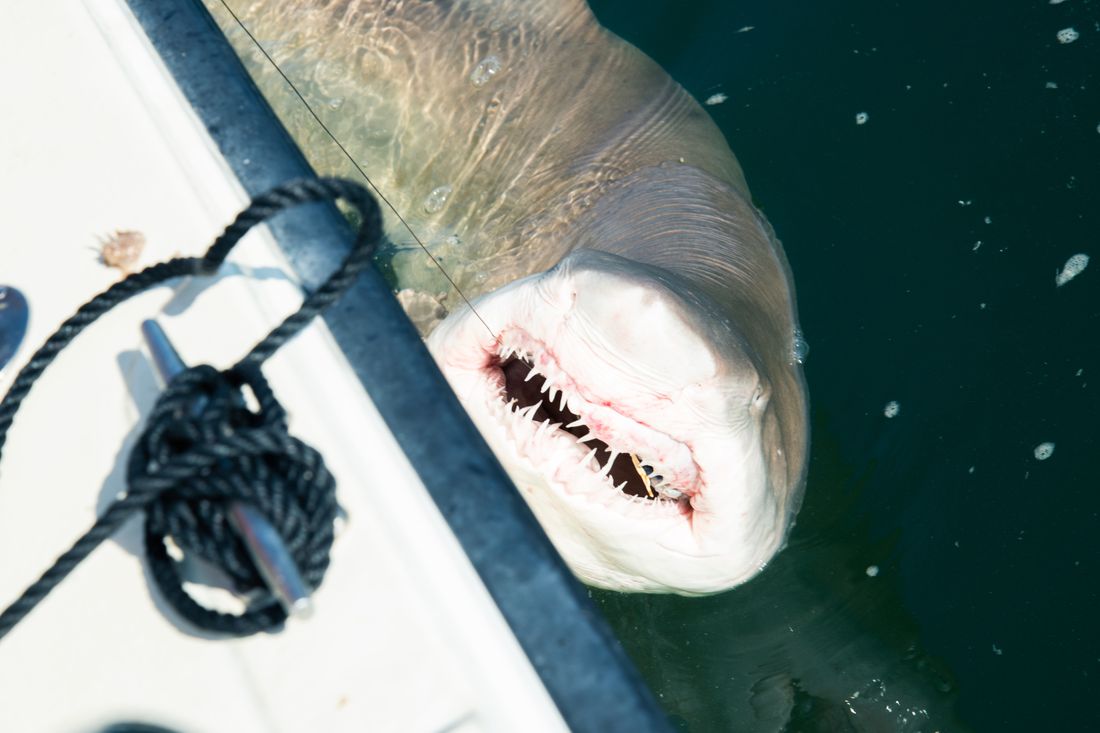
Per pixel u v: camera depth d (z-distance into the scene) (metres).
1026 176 3.95
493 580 1.08
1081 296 3.64
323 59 3.69
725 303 3.19
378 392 1.17
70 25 1.42
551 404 2.82
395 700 1.03
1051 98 4.11
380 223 1.04
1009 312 3.66
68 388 1.23
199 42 1.37
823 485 3.40
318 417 1.16
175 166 1.31
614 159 3.77
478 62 3.83
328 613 1.07
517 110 3.79
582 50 4.05
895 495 3.40
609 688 1.03
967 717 2.98
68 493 1.17
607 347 2.40
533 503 2.78
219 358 1.19
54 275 1.28
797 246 3.93
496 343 2.54
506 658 1.05
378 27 3.74
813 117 4.24
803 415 3.45
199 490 0.95
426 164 3.63
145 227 1.28
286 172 1.28
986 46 4.31
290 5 3.74
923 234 3.89
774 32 4.48
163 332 1.13
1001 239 3.82
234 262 1.24
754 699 3.01
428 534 1.10
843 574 3.23
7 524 1.17
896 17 4.46
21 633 1.10
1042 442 3.40
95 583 1.12
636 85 4.07
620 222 3.57
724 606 3.17
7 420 1.12
